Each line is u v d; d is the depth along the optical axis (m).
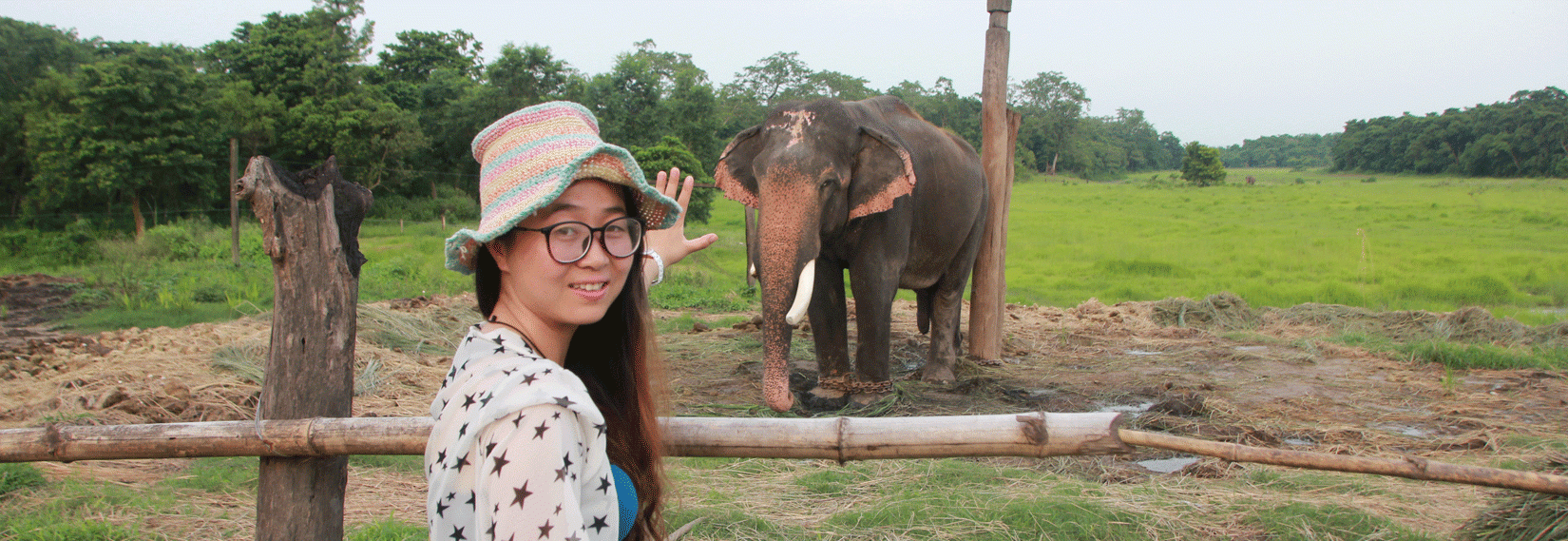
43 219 32.94
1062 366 7.74
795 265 5.18
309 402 1.83
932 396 6.21
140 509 3.73
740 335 8.91
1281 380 7.02
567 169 1.19
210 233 23.94
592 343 1.58
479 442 1.10
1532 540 3.09
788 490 4.15
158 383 6.03
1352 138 124.12
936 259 6.66
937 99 105.94
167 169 31.91
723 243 25.48
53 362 7.23
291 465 1.86
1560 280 17.09
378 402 6.06
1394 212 39.91
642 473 1.55
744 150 5.75
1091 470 4.55
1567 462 3.26
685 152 40.72
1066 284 17.39
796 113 5.56
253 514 3.73
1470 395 6.48
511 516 1.04
